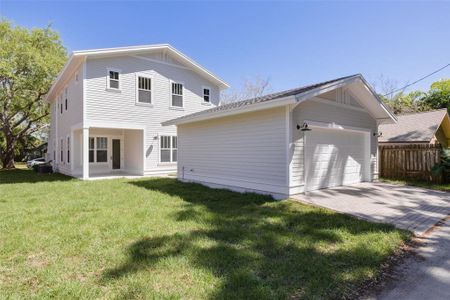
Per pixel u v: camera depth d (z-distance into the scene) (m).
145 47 13.52
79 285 2.70
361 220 5.02
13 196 7.62
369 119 10.00
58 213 5.55
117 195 7.71
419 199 7.05
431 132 13.93
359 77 8.11
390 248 3.68
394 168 11.36
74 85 13.45
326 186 8.24
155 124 14.12
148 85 13.97
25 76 17.48
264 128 7.36
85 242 3.88
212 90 16.70
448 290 2.72
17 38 17.94
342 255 3.40
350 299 2.52
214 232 4.36
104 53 12.20
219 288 2.63
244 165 8.02
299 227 4.60
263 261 3.25
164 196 7.50
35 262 3.27
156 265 3.13
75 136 14.24
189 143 10.62
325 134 8.22
